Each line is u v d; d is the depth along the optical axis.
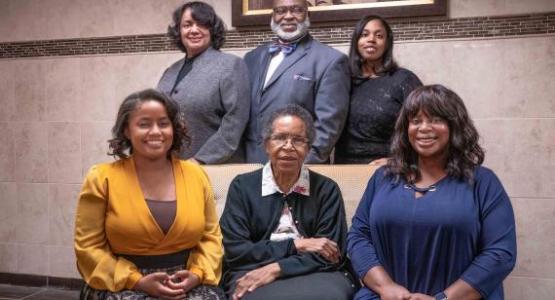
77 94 3.46
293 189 2.02
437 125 1.78
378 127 2.51
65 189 3.51
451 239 1.72
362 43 2.55
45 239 3.56
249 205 2.04
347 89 2.53
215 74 2.48
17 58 3.55
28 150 3.56
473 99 2.87
